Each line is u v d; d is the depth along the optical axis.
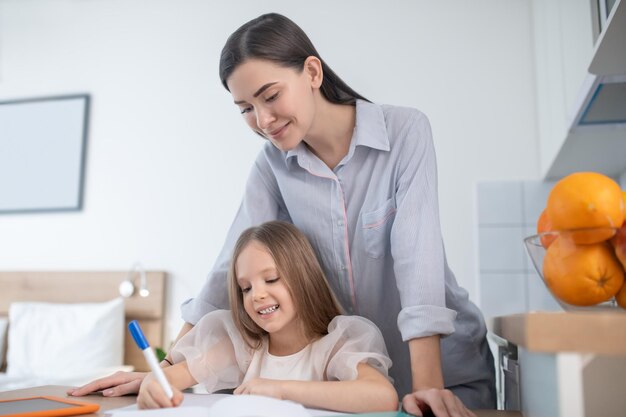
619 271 0.65
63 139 3.19
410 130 1.04
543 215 0.75
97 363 2.61
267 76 0.92
